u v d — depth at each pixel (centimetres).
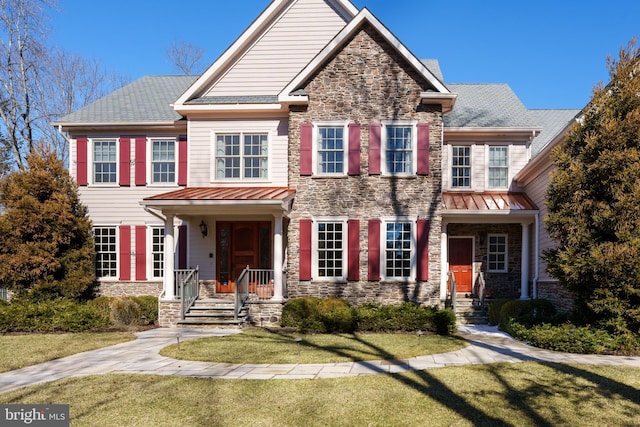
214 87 1577
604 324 959
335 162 1425
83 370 796
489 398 606
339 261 1412
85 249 1506
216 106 1476
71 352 967
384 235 1394
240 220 1557
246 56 1580
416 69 1394
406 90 1405
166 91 1856
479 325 1363
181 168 1587
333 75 1420
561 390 641
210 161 1516
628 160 931
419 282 1376
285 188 1451
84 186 1616
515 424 519
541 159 1352
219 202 1259
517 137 1647
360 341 1050
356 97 1415
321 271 1412
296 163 1424
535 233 1482
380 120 1410
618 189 934
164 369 787
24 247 1397
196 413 559
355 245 1390
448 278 1552
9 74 2511
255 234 1552
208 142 1526
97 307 1370
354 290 1387
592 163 980
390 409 565
